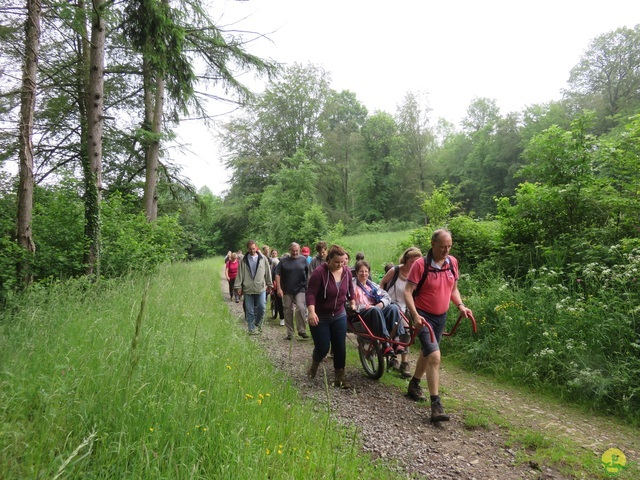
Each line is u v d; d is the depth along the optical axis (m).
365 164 45.09
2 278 6.39
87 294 5.91
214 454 2.48
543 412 4.27
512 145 42.31
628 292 5.05
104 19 8.58
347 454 2.96
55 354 3.40
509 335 5.71
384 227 35.91
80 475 2.05
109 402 2.67
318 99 40.12
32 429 2.33
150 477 2.10
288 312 7.69
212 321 6.31
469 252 8.88
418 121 43.44
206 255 44.38
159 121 13.41
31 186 7.16
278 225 24.27
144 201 13.71
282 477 2.43
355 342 7.25
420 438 3.60
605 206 6.87
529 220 7.82
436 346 4.07
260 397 3.57
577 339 5.03
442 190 12.66
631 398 4.18
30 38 7.05
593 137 7.25
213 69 12.09
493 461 3.22
